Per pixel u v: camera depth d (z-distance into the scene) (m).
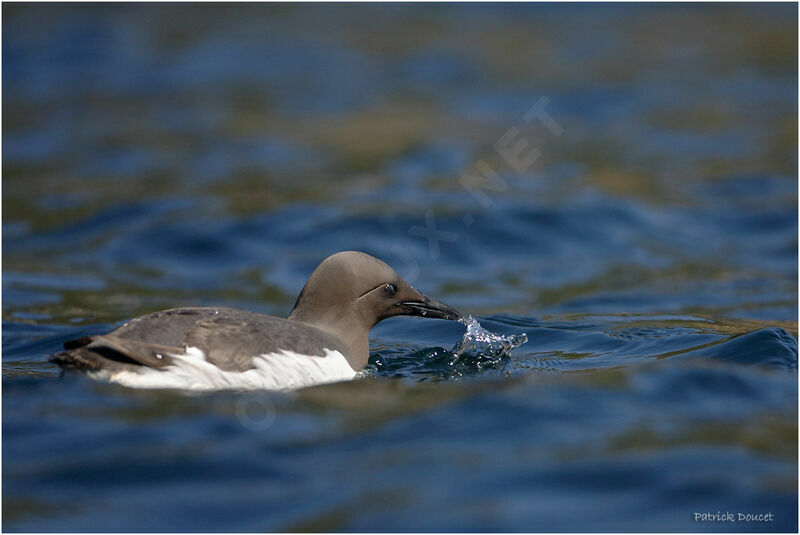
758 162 21.72
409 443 8.08
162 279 15.83
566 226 17.94
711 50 30.61
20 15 32.31
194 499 7.16
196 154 22.61
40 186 20.59
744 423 8.56
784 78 28.17
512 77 28.45
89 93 27.56
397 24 33.31
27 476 7.44
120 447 7.90
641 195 19.62
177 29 32.56
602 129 24.42
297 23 33.38
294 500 7.15
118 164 22.02
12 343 12.20
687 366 10.18
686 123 24.70
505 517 6.92
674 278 15.76
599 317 13.54
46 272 16.06
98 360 9.07
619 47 31.03
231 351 9.30
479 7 34.81
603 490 7.32
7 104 26.73
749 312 13.79
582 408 8.87
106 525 6.85
